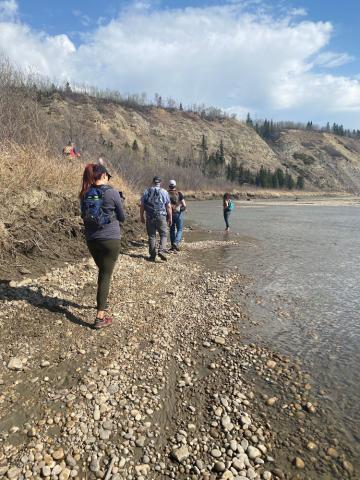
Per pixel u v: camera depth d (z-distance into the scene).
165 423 3.24
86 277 6.78
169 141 127.56
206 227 18.53
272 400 3.59
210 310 5.94
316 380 3.97
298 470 2.77
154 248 9.19
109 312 5.41
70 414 3.23
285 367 4.23
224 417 3.32
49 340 4.39
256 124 195.00
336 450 2.97
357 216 28.53
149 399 3.54
